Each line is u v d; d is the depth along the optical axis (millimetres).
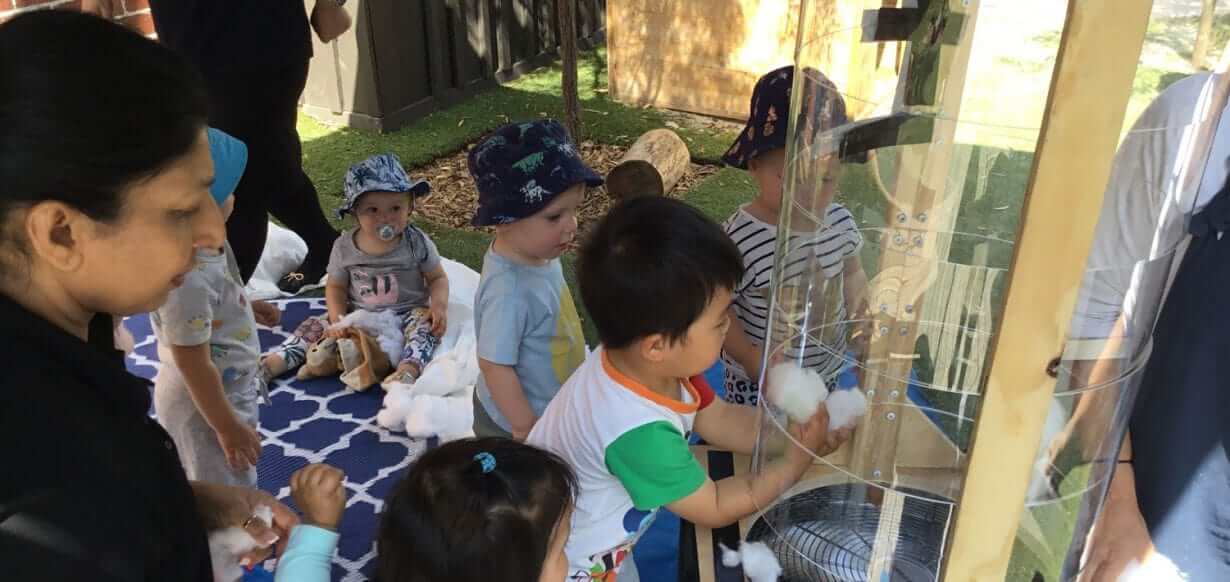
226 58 2645
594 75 5707
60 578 698
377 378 2578
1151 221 935
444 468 997
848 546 1111
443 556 952
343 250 2699
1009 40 1021
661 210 1106
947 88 1105
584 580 1229
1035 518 1033
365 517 2035
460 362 2551
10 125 652
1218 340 1046
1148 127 894
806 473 1190
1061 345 631
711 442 1415
